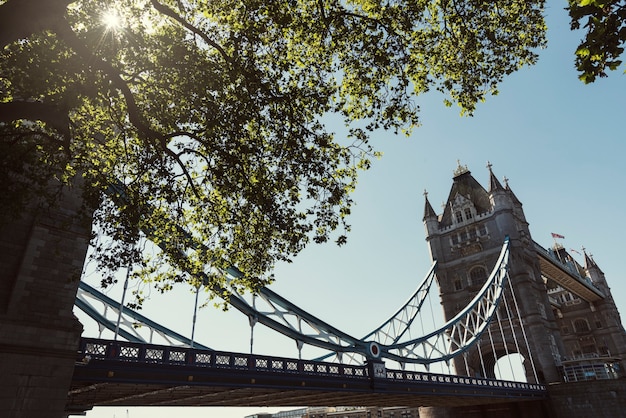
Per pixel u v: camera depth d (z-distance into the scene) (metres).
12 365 14.98
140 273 17.58
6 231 16.75
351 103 17.64
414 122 16.84
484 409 53.34
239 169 15.00
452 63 17.77
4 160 12.77
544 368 54.41
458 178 80.00
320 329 29.97
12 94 12.89
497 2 16.31
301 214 16.67
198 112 14.43
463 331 63.47
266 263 17.94
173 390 22.14
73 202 18.62
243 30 13.80
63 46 12.44
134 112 13.12
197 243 17.89
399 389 31.70
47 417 15.11
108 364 17.59
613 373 54.53
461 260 69.06
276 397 29.14
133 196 15.33
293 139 15.02
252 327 24.44
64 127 12.67
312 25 15.48
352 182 17.31
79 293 24.11
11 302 15.79
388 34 15.70
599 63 7.05
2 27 9.33
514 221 67.25
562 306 95.06
